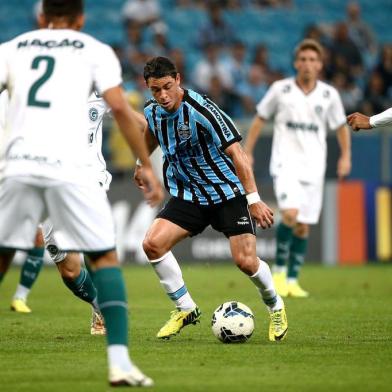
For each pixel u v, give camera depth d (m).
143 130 27.53
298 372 20.64
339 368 21.20
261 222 25.28
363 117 27.20
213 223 27.02
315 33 76.75
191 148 26.33
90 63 19.17
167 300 39.84
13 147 19.02
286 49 88.38
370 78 73.69
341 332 28.20
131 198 60.12
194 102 25.92
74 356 23.23
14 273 56.75
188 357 22.95
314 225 62.50
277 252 42.59
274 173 43.28
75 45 19.31
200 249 61.25
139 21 80.25
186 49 84.00
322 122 43.56
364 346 24.94
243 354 23.48
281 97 43.19
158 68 25.59
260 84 76.56
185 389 18.48
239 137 25.59
